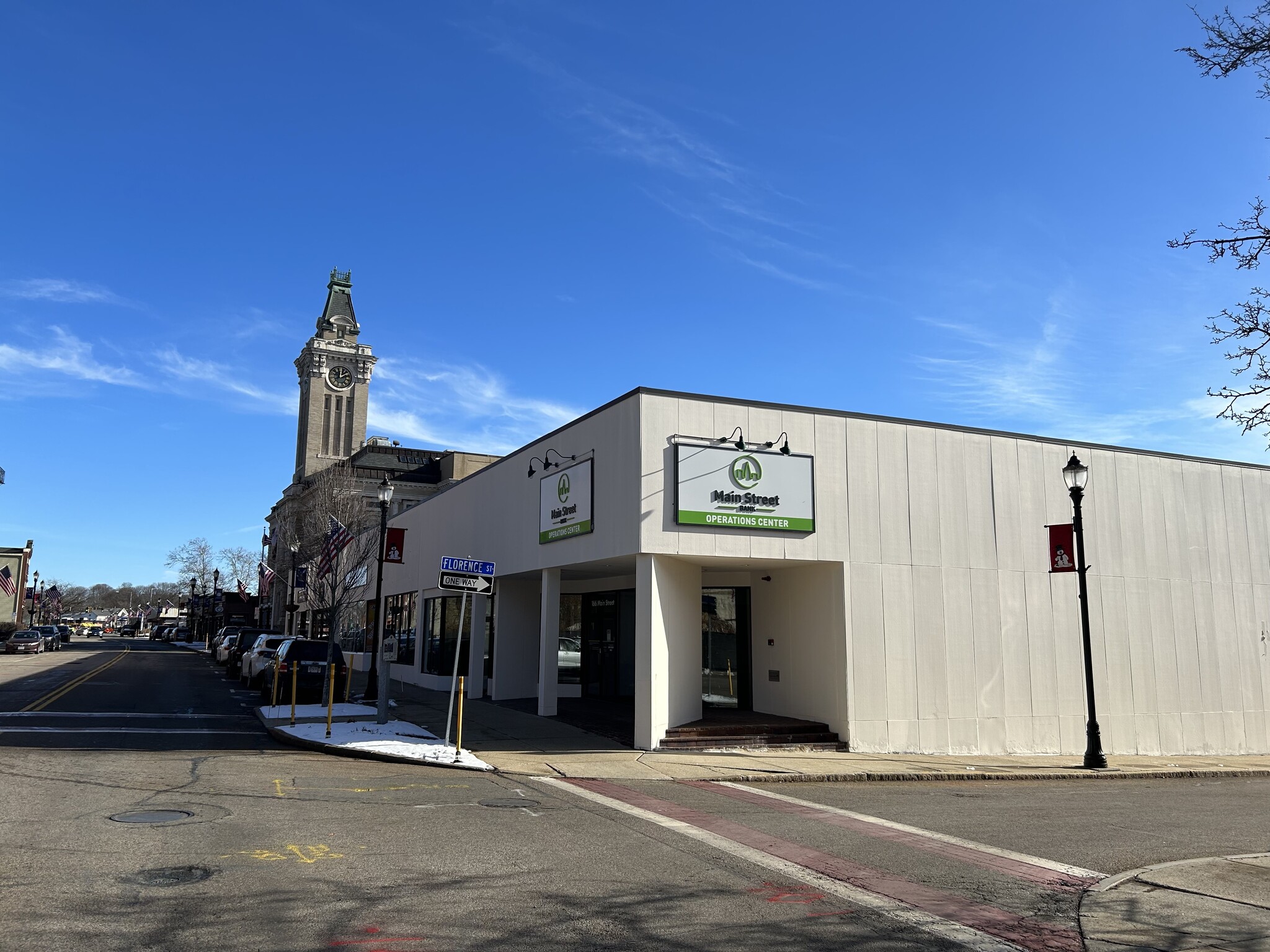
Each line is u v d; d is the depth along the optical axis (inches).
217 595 3144.7
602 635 993.5
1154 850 376.5
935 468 779.4
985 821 438.9
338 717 781.9
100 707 845.8
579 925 245.9
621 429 709.3
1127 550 855.1
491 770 552.4
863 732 714.2
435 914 250.7
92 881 269.9
